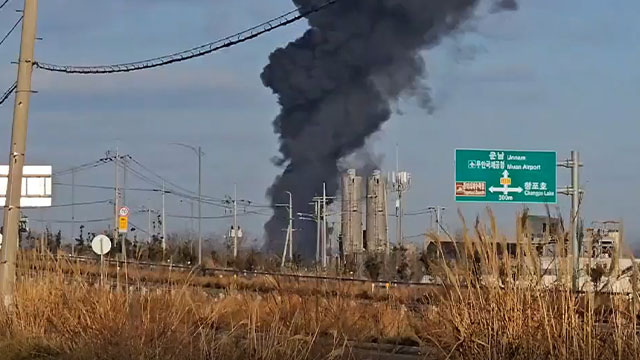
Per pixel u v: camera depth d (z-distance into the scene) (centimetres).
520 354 1133
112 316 1661
